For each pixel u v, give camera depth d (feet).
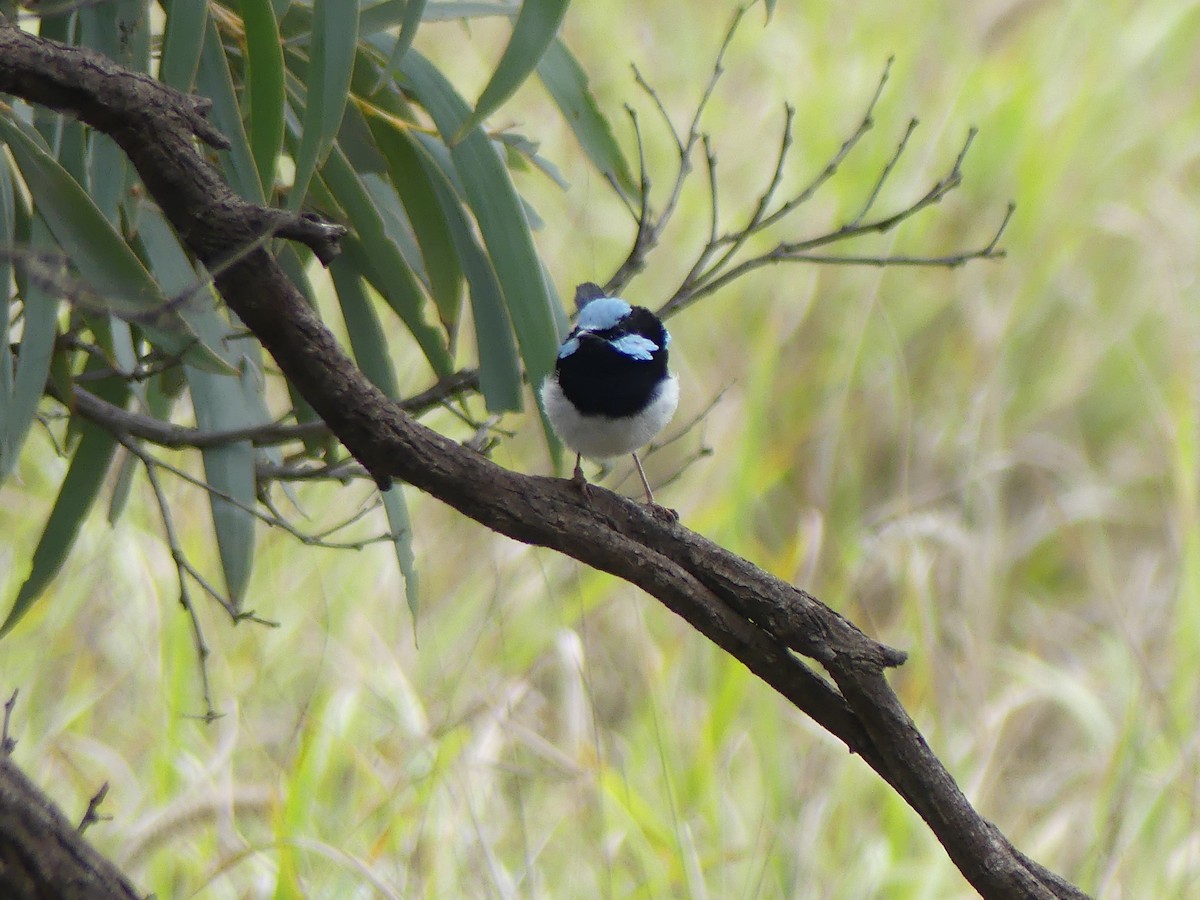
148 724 35.50
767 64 60.75
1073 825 36.96
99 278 19.66
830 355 51.13
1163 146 58.29
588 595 40.91
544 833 33.35
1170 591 43.55
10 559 38.45
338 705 34.32
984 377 50.34
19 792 13.73
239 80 23.81
